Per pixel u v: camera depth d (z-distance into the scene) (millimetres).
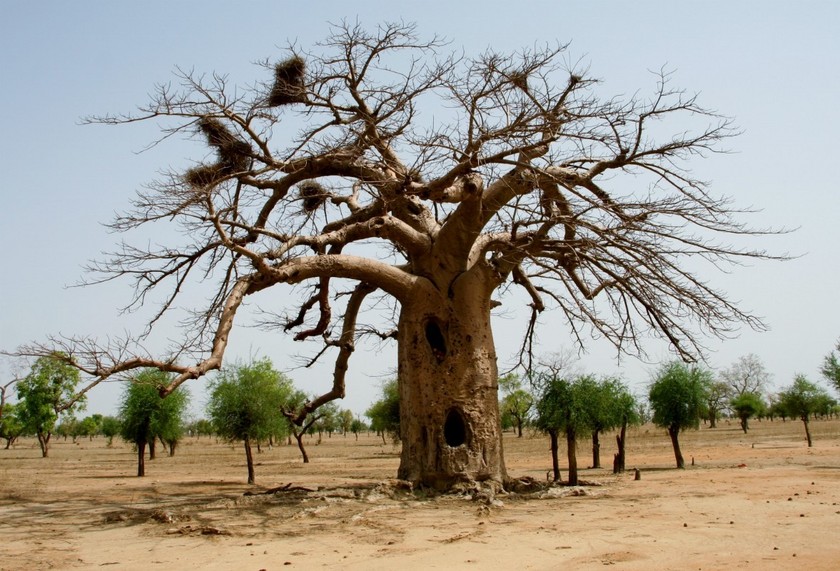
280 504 13125
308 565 7926
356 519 10992
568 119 13070
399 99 14266
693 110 13484
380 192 14383
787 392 32312
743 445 35625
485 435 13953
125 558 8609
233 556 8555
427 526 10344
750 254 13406
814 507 11281
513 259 14398
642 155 13727
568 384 18266
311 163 14664
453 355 14148
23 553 9016
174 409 25672
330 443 72688
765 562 7293
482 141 12758
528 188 14172
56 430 92688
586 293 16375
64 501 15367
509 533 9562
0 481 21875
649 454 32062
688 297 13828
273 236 13180
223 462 36312
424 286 14266
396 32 14836
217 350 11758
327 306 16625
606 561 7605
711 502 12172
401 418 14516
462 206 13734
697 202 13312
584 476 21094
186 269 13898
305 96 14883
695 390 22641
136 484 20875
